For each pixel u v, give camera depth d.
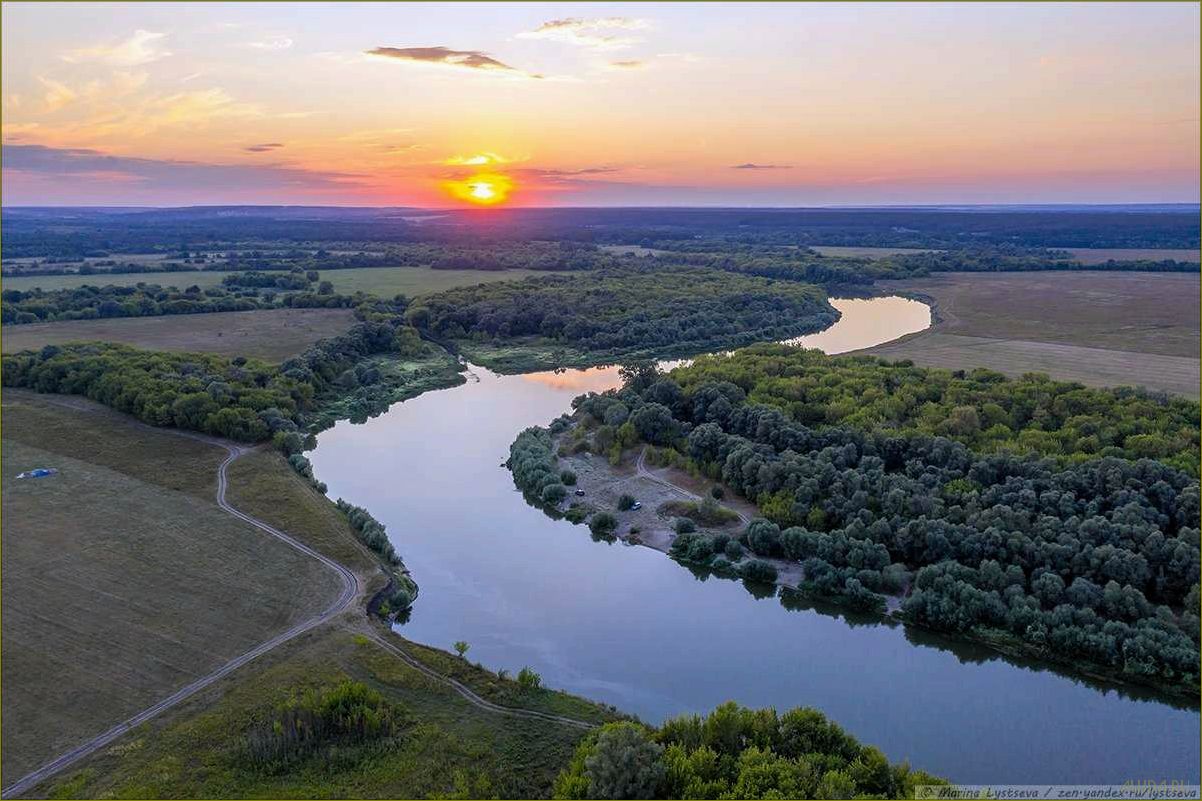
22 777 47.06
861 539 76.62
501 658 63.84
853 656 65.06
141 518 83.12
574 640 66.94
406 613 70.12
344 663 58.78
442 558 80.81
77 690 55.06
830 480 85.94
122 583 69.69
